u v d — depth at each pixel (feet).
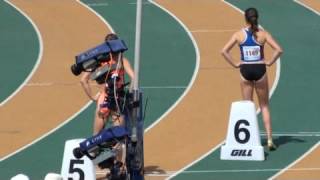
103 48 122.42
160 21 251.60
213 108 178.70
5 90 195.00
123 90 126.11
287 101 181.88
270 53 215.72
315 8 262.47
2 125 172.24
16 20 257.34
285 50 219.82
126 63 137.28
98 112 130.31
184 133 164.45
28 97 189.88
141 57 217.77
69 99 187.52
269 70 203.31
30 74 206.69
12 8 270.87
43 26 250.78
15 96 190.60
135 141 119.65
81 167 128.88
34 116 177.47
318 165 145.18
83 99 187.01
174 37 236.02
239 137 148.66
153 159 150.61
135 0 277.44
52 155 154.81
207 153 153.17
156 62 213.46
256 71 149.69
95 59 122.42
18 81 201.57
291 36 233.35
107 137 110.42
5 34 242.99
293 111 175.63
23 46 231.30
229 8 264.31
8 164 150.51
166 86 194.59
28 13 265.13
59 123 172.96
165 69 207.51
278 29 240.32
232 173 141.90
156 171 144.05
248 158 148.25
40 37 239.71
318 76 198.90
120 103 124.88
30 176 143.74
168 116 174.29
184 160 149.79
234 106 148.66
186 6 268.00
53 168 147.74
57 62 216.33
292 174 140.67
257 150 147.54
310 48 221.66
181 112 176.65
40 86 197.16
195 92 189.67
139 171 120.37
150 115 174.91
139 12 122.62
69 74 205.87
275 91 188.65
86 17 259.39
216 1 272.92
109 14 261.85
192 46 227.20
